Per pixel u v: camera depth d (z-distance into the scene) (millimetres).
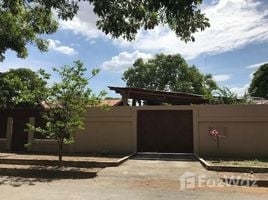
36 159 14031
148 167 12859
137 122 17016
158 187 9586
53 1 9812
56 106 13688
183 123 16703
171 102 21531
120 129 17016
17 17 16312
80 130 17344
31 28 16953
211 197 8422
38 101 14523
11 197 8273
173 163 13820
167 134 16828
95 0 6609
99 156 15586
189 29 7191
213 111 16125
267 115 15539
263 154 15430
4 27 17078
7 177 11391
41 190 9156
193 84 43688
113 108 17156
